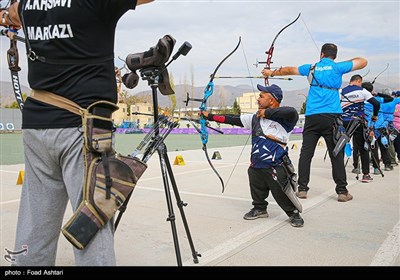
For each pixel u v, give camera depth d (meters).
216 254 2.94
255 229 3.61
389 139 8.29
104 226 1.75
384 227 3.69
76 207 1.81
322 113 4.86
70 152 1.80
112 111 1.87
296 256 2.90
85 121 1.75
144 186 5.72
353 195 5.25
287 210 3.76
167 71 2.37
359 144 6.35
